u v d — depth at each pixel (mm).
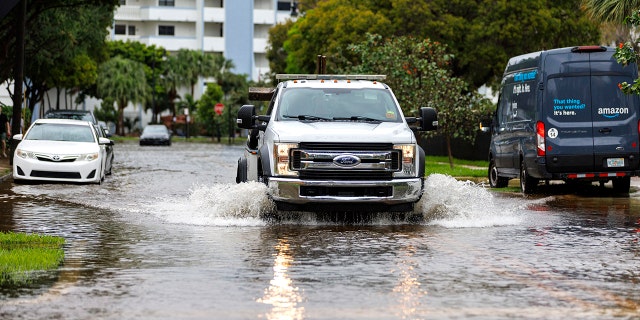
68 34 54562
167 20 147000
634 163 27281
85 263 14039
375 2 64375
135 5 147375
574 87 27266
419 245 16156
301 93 21234
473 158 52344
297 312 10516
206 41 147625
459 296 11500
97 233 17766
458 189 20375
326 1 73125
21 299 11219
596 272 13367
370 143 19281
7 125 47531
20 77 40906
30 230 18297
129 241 16578
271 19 150500
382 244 16266
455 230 18453
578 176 27375
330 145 19219
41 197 26094
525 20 60844
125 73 120812
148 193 28062
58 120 33375
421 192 19562
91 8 59156
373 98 21297
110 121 123625
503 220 20094
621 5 29984
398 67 43250
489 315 10406
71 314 10406
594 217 21203
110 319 10172
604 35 68188
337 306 10852
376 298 11344
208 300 11195
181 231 18062
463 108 41656
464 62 62250
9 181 31906
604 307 10883
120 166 45344
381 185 19203
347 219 20203
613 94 27312
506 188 31359
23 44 41094
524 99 28719
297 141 19266
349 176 19250
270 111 22266
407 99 42938
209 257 14688
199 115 115750
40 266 13516
